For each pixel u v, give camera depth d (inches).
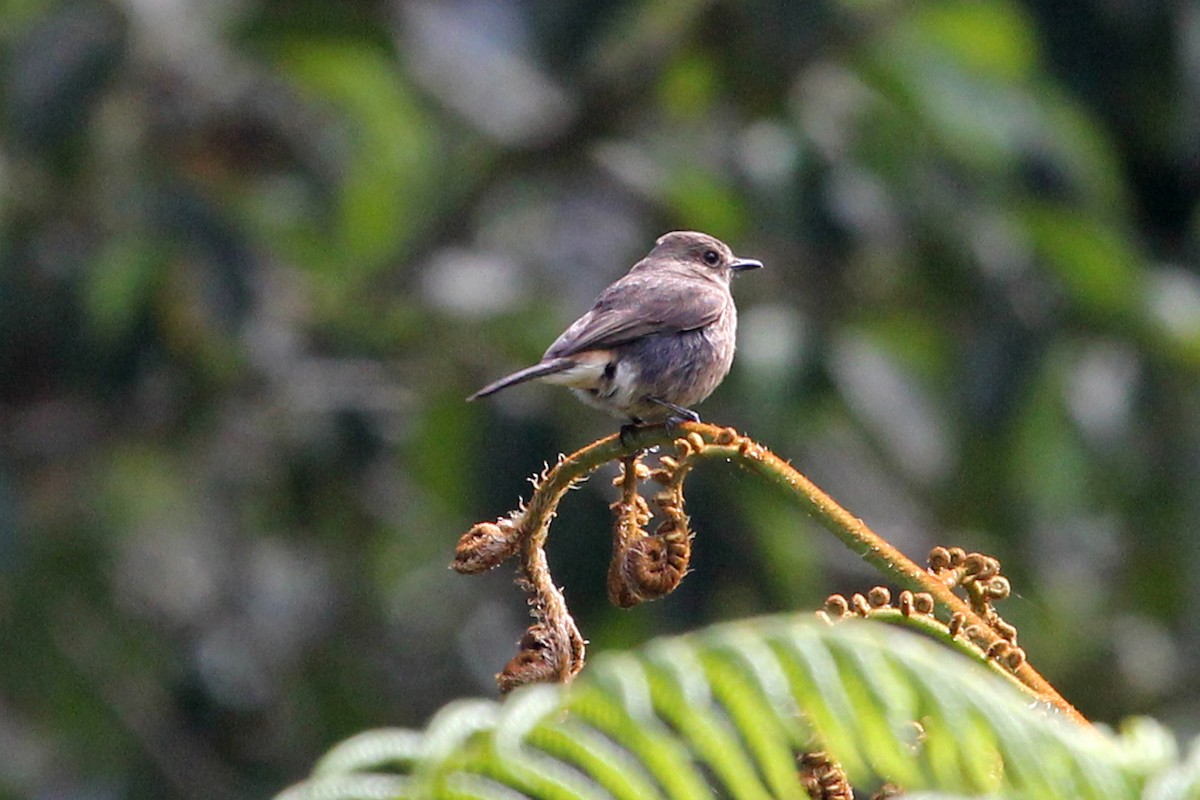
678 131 601.3
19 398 561.6
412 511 576.4
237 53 577.6
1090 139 564.7
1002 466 564.7
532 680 206.5
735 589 489.7
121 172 555.2
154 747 556.7
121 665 565.9
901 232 554.3
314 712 569.6
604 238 597.9
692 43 584.4
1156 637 617.6
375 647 578.9
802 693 158.4
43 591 563.2
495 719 160.4
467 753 159.6
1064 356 565.9
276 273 584.4
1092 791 158.2
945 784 164.7
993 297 557.6
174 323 551.8
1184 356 567.2
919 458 566.3
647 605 482.6
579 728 158.9
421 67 609.0
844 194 548.7
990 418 552.4
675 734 169.6
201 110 562.9
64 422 569.6
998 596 207.5
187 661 565.0
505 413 534.0
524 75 616.1
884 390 561.6
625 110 600.7
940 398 568.1
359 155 606.5
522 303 572.7
